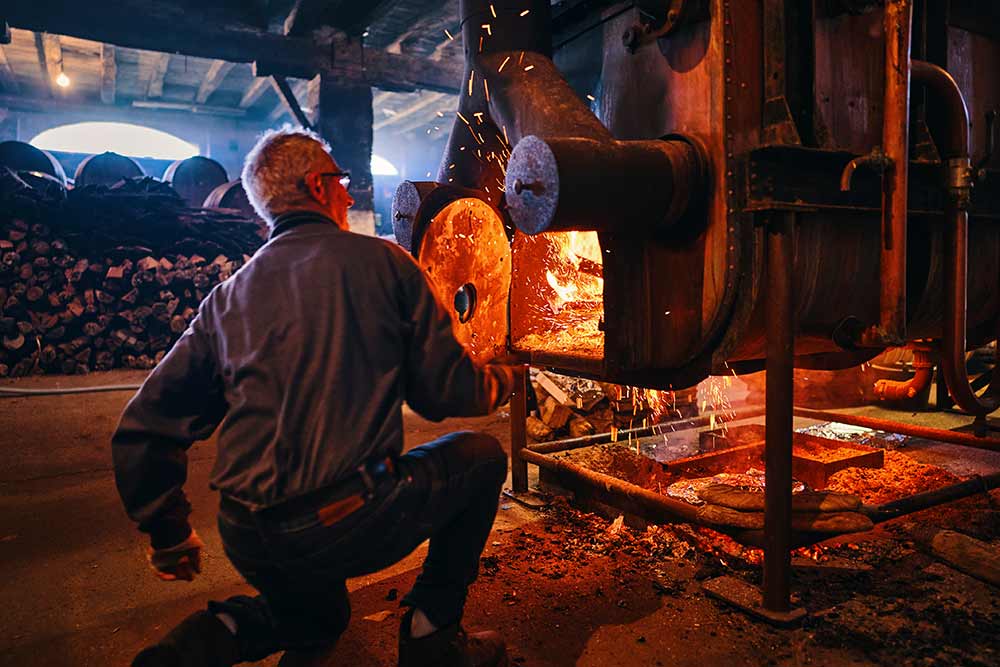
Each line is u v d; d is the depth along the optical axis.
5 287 6.44
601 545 2.44
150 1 7.24
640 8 2.05
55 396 5.49
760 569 2.20
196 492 3.20
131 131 15.85
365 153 8.34
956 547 2.19
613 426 3.86
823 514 2.08
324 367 1.30
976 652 1.73
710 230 1.93
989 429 2.97
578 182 1.73
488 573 2.27
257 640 1.46
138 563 2.44
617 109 2.33
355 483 1.28
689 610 2.00
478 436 1.59
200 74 11.25
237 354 1.33
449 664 1.56
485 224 2.42
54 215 6.67
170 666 1.30
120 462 1.37
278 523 1.27
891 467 3.05
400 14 8.22
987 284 2.60
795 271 2.01
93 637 1.96
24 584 2.29
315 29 8.00
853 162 1.88
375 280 1.38
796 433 3.31
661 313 2.12
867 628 1.83
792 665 1.72
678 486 2.80
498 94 2.31
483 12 2.45
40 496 3.17
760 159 1.80
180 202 7.48
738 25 1.88
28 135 12.23
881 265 1.99
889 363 4.58
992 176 2.46
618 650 1.81
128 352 6.87
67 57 10.11
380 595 2.14
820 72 2.02
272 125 14.04
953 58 2.49
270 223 1.53
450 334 1.42
